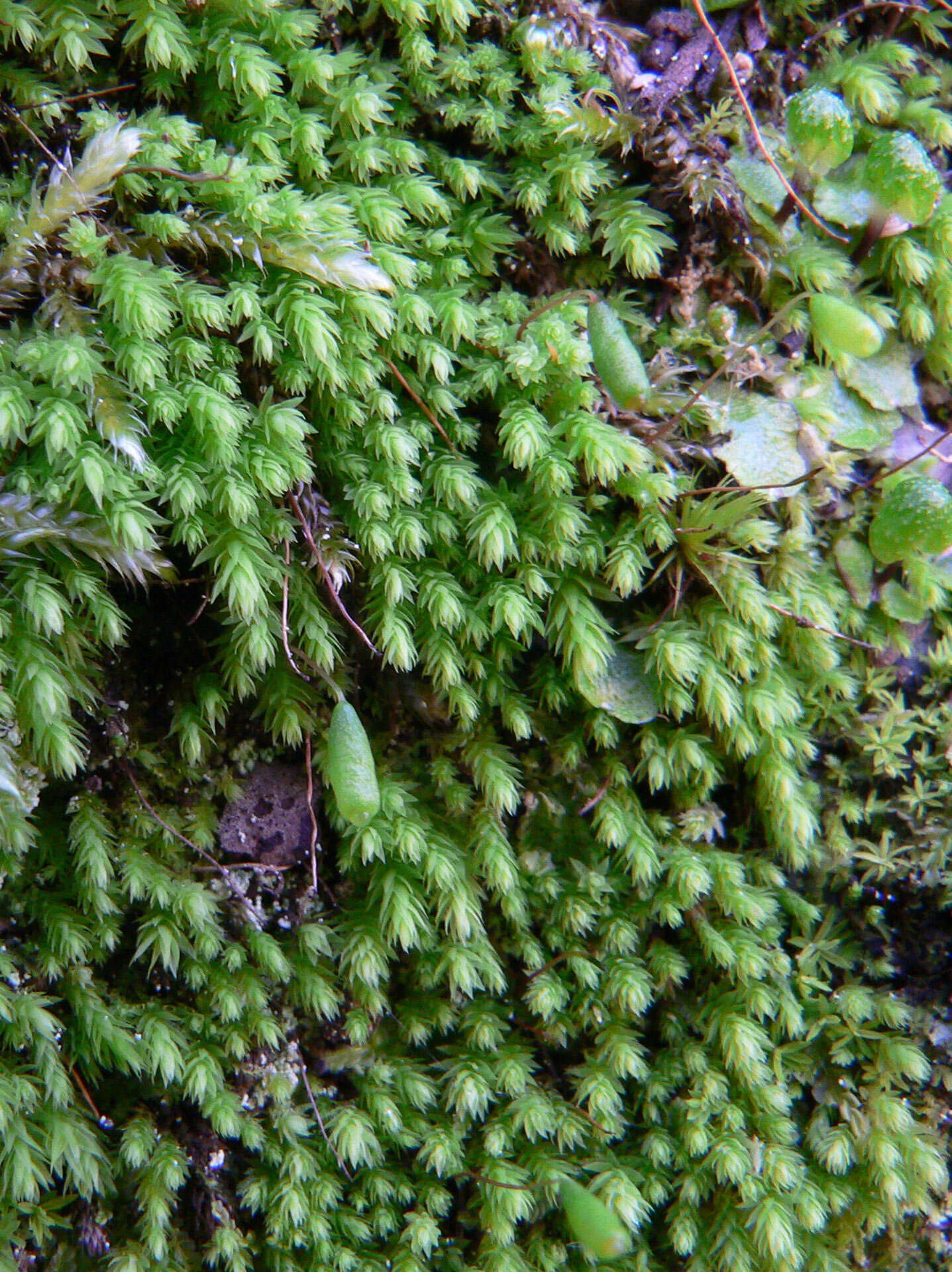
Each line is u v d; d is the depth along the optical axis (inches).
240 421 2.8
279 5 2.8
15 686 2.7
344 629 2.9
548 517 2.9
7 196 2.8
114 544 2.7
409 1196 2.9
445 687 2.9
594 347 2.8
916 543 2.9
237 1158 2.9
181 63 2.8
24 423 2.7
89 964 2.9
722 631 2.9
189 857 2.9
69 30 2.8
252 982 2.9
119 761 2.9
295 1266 2.9
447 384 2.9
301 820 2.9
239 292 2.8
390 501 2.9
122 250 2.8
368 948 2.9
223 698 2.9
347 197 2.9
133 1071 2.9
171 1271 2.8
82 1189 2.8
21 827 2.7
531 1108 2.9
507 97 2.9
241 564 2.8
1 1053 2.8
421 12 2.9
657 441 2.9
